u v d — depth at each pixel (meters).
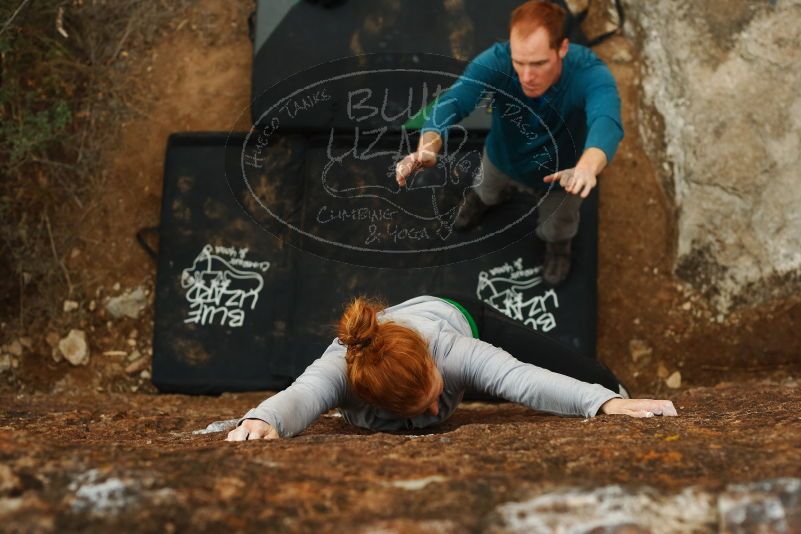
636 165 5.95
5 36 5.77
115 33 6.21
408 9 5.64
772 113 5.48
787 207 5.47
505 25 5.59
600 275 5.86
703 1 5.68
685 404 3.65
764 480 1.90
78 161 6.06
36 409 4.22
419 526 1.75
